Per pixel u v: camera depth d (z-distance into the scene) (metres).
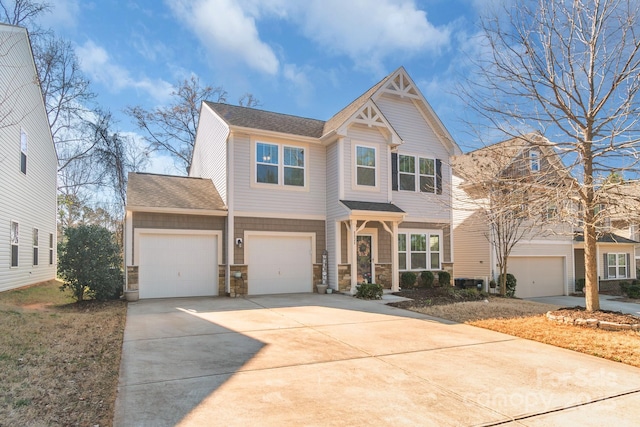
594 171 8.80
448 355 6.26
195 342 6.82
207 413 3.98
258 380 4.98
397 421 3.88
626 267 23.78
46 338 6.60
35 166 15.52
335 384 4.87
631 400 4.54
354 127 14.52
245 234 13.50
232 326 8.17
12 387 4.42
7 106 12.04
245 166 13.68
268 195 13.98
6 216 12.22
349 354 6.22
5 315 7.93
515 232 16.19
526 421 3.96
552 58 8.77
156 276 12.63
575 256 21.64
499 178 9.40
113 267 12.16
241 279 13.30
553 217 9.12
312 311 10.16
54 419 3.74
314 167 14.92
